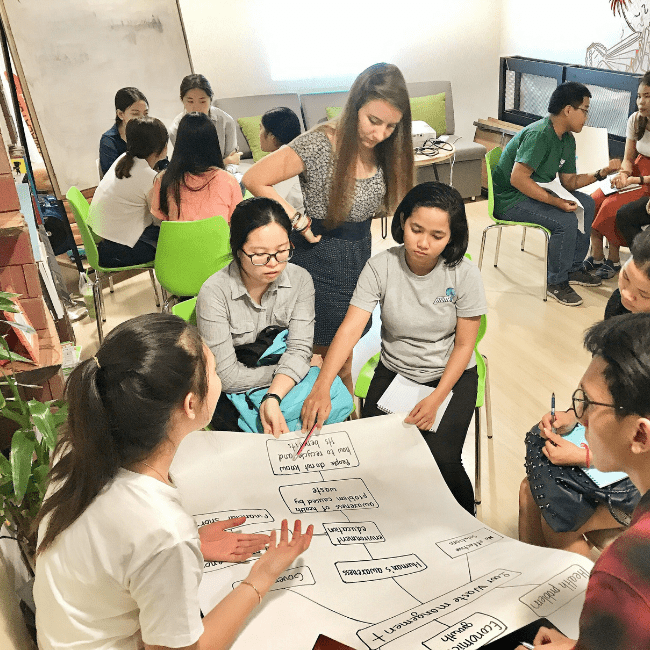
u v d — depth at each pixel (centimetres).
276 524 131
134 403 96
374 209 243
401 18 583
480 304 193
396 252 199
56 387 204
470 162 552
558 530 155
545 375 313
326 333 259
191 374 100
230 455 147
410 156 234
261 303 198
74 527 99
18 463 141
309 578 116
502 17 606
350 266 245
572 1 520
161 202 311
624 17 472
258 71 570
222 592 114
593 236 414
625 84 468
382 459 151
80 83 444
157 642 98
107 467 98
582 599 105
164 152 328
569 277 411
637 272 156
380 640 99
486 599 106
